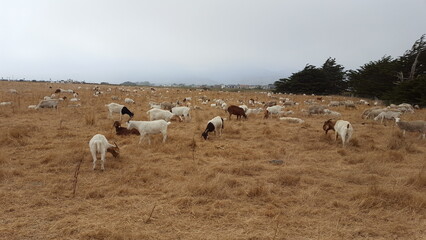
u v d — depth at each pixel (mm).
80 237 5211
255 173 9102
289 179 8219
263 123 18188
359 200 7027
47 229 5488
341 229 5801
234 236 5379
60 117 17953
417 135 15086
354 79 58594
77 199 6832
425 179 8266
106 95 35938
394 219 6277
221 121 14016
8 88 43312
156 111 15672
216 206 6656
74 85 59938
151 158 10047
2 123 15352
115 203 6609
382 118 19156
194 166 9188
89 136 12891
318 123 18953
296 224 5949
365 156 10719
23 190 7203
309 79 68625
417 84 37062
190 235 5422
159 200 6887
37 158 9617
